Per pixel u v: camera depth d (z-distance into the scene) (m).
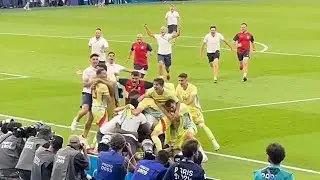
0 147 27.28
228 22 101.94
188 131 31.56
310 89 50.50
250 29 92.50
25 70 60.06
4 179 26.94
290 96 47.97
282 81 53.84
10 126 27.94
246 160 33.34
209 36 54.41
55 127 39.75
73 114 42.88
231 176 31.00
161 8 127.19
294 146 35.38
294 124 39.81
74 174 24.48
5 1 128.62
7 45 76.50
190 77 56.00
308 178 30.53
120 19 106.31
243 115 42.12
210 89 50.69
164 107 31.62
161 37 54.97
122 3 140.38
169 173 22.02
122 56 67.62
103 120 34.62
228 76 56.25
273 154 21.00
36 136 26.89
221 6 132.50
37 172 25.25
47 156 25.19
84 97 36.59
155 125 31.39
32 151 26.33
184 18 108.25
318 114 42.16
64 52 70.75
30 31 89.50
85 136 36.16
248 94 48.75
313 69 59.44
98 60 36.88
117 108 32.84
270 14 115.50
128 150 26.34
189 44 76.06
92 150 31.00
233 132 38.22
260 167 32.28
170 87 32.41
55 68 60.88
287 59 65.00
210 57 54.34
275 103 45.59
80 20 104.62
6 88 51.75
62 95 48.91
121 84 36.34
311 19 106.19
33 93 49.78
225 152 34.69
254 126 39.41
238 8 127.81
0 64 63.66
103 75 34.84
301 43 76.62
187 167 21.84
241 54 55.12
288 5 135.00
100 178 24.88
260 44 76.25
